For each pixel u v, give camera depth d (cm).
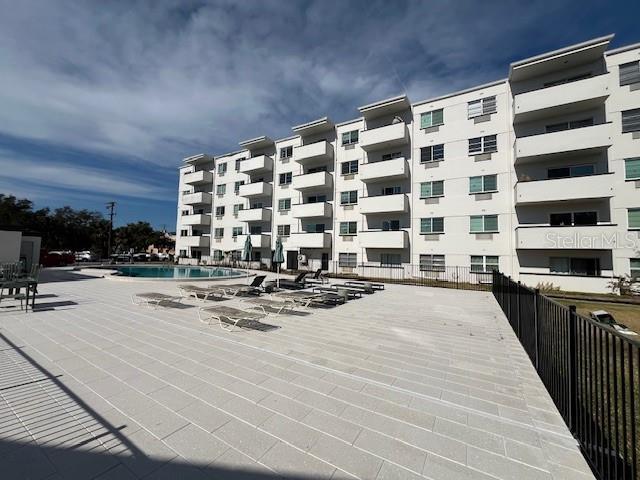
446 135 2255
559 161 1862
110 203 4344
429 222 2283
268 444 292
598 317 834
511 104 2034
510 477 259
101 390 392
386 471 260
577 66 1858
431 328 798
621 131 1711
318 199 2917
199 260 3812
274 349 580
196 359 514
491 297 1453
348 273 2586
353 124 2744
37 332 651
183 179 4250
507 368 519
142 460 264
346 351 583
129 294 1221
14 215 4094
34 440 287
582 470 270
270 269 3044
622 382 225
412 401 391
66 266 2784
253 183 3244
